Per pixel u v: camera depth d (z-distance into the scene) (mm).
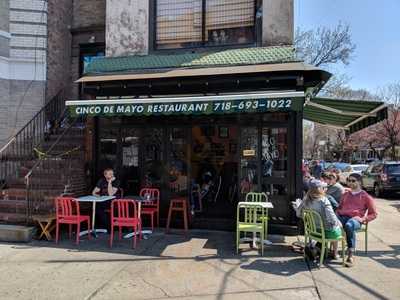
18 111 11188
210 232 8719
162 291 5195
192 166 9641
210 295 5055
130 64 9367
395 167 18438
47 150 10359
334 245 6645
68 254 6906
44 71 11477
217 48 9453
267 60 8508
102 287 5340
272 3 9055
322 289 5254
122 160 9602
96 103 7980
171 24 9875
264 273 5902
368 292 5160
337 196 7766
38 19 11445
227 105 7355
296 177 8508
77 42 12906
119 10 9984
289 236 8344
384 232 9266
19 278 5688
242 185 8836
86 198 8070
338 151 51469
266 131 8742
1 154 10688
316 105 9070
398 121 34406
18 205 8578
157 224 9242
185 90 9039
